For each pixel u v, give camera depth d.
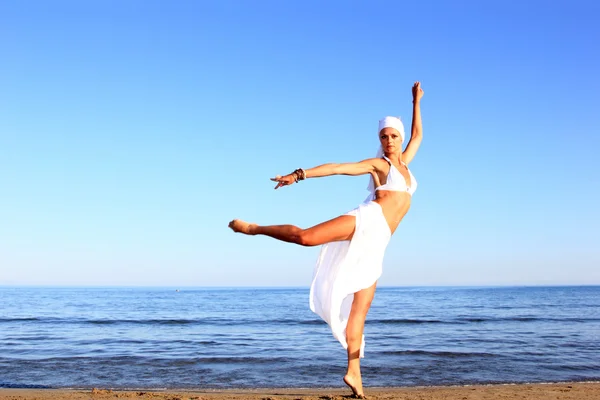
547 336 16.75
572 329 19.75
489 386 8.05
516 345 13.95
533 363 10.66
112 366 10.22
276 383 8.49
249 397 6.48
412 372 9.55
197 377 9.04
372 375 9.26
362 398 5.78
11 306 44.44
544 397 6.56
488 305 46.09
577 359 11.23
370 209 5.18
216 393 7.19
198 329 20.31
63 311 35.78
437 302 54.25
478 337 16.42
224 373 9.46
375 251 5.23
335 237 5.06
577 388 7.56
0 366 10.14
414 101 6.23
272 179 4.92
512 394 6.82
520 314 31.11
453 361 10.88
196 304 49.09
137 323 23.83
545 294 97.88
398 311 35.19
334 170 5.10
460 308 39.81
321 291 5.45
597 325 21.86
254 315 30.08
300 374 9.37
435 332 18.48
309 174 4.97
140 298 72.19
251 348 13.52
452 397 6.49
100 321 25.00
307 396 6.50
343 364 10.50
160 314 31.77
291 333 18.25
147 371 9.65
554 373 9.53
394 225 5.36
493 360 11.03
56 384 8.29
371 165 5.36
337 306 5.29
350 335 5.67
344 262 5.22
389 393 6.95
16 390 7.39
